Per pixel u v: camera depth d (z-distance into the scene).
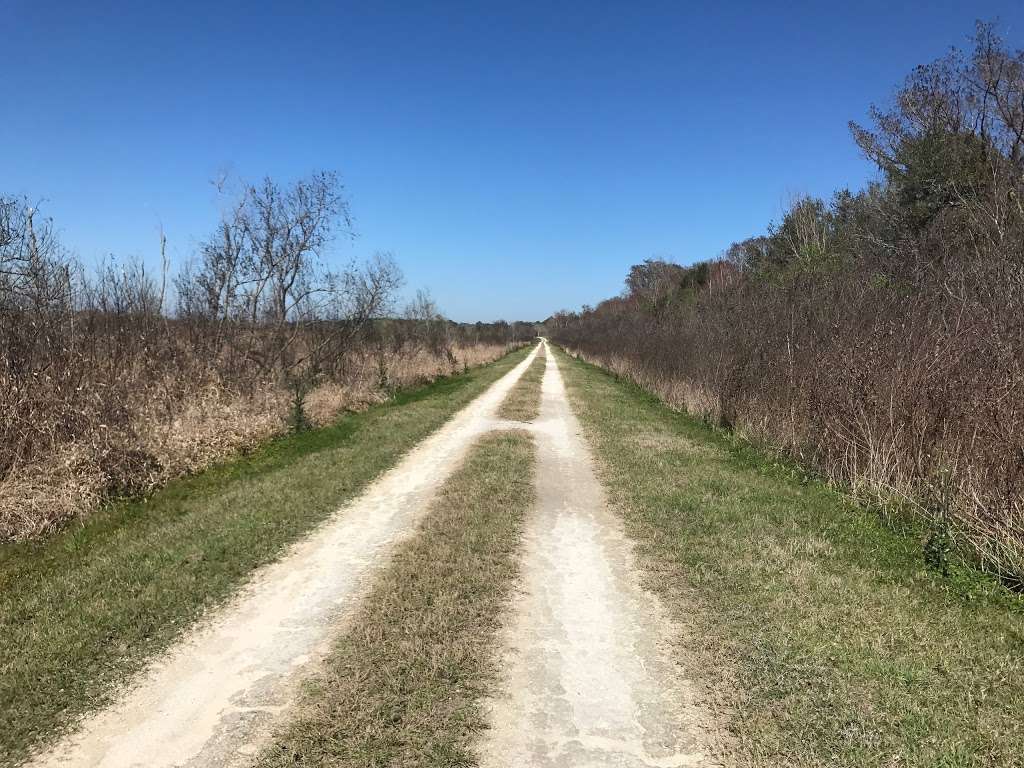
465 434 12.67
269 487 8.18
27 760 3.17
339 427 13.20
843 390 8.66
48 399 8.63
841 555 5.87
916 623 4.46
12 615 4.70
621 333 30.53
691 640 4.33
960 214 11.63
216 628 4.53
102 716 3.51
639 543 6.32
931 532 6.15
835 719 3.41
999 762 3.07
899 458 7.45
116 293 12.41
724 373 13.38
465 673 3.90
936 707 3.49
